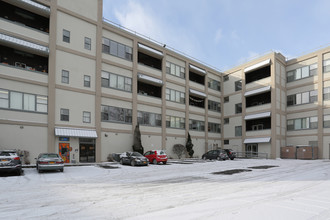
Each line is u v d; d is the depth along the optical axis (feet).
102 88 88.28
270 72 125.29
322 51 110.63
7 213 21.22
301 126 115.75
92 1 88.89
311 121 111.96
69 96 79.20
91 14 87.97
